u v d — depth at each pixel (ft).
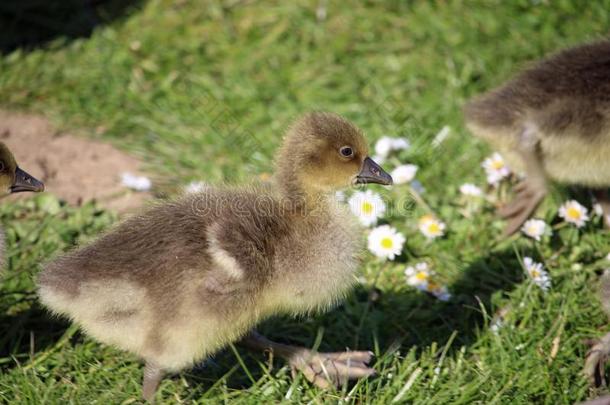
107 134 42.22
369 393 27.35
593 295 31.60
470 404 27.02
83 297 25.04
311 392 27.66
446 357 29.27
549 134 33.32
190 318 25.08
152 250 25.34
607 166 33.86
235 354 28.66
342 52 47.26
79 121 43.01
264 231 26.04
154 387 26.32
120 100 44.16
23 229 34.86
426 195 37.73
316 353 28.50
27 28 49.21
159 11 50.21
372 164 29.71
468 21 48.03
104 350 29.09
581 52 34.94
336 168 28.91
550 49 46.32
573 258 33.96
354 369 28.04
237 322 25.96
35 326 30.40
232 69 46.65
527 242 34.73
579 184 35.88
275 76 46.09
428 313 31.53
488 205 37.27
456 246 35.09
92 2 51.16
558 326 30.04
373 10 49.32
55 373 28.12
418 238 35.50
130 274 24.99
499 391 27.53
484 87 44.65
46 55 47.03
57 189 37.93
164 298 24.98
